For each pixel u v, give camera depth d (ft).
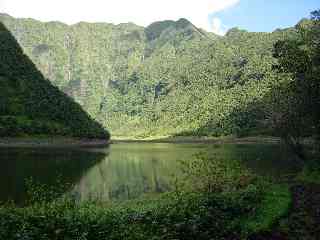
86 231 53.88
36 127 626.23
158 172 234.79
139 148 589.32
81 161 321.93
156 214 62.49
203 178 100.32
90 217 59.47
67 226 54.44
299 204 91.97
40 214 57.31
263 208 80.94
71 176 213.66
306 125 197.57
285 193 102.53
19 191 154.71
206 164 104.42
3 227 51.96
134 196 145.18
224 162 108.99
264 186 110.73
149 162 313.32
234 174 105.19
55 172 227.20
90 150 517.55
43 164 279.69
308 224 70.18
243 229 65.51
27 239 50.06
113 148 592.60
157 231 57.06
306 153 224.53
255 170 196.34
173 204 69.36
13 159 320.09
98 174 226.79
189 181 104.63
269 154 328.49
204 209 66.23
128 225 58.29
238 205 76.33
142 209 77.92
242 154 332.19
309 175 153.28
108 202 123.95
